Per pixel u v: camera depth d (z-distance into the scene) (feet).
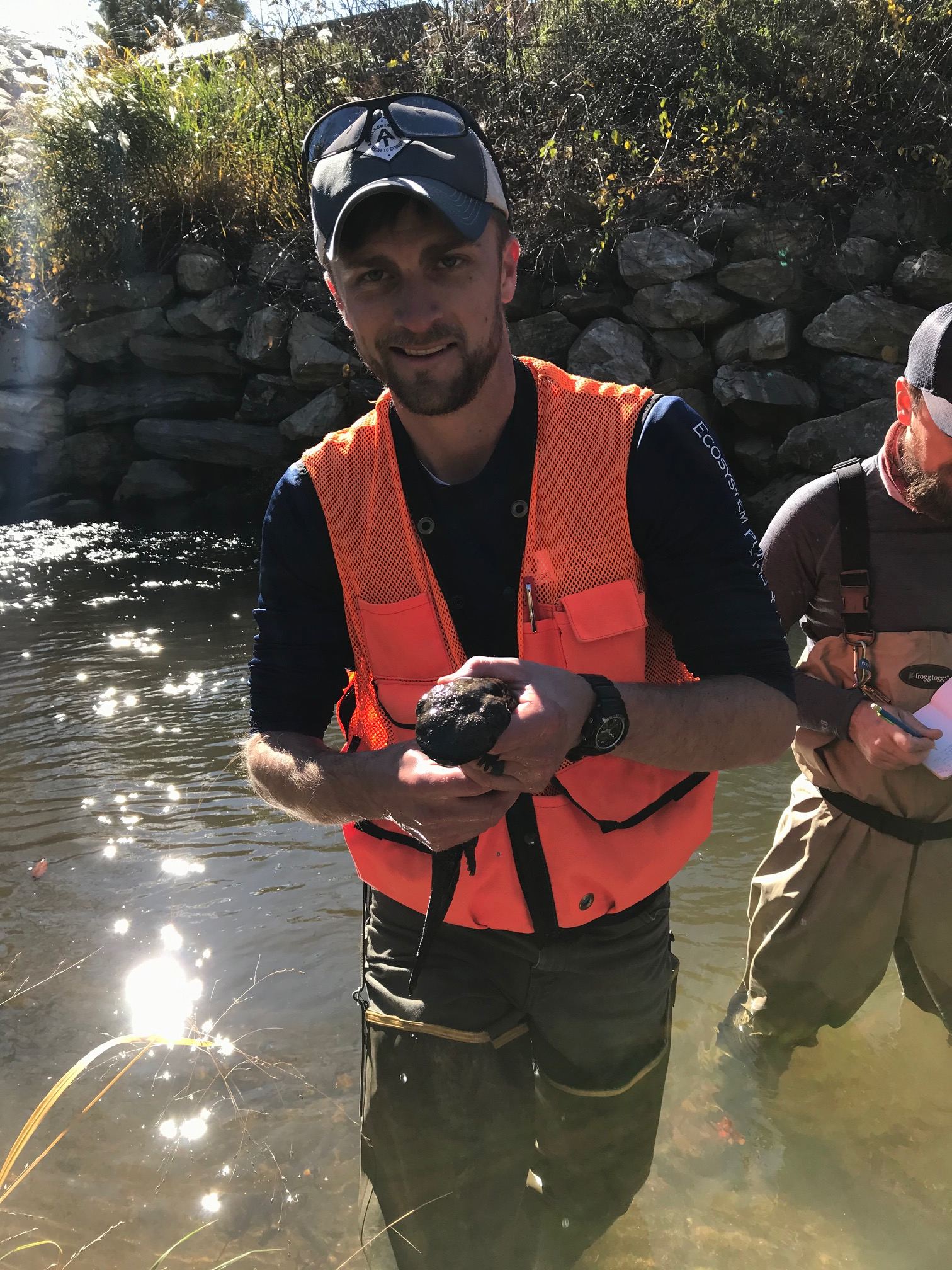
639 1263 6.83
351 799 5.33
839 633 7.89
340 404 29.63
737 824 12.82
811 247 24.95
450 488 5.57
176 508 31.86
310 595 5.95
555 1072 6.37
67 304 32.50
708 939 10.44
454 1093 5.89
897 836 7.81
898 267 24.32
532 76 30.53
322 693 6.07
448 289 5.08
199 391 31.50
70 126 33.40
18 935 10.79
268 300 30.78
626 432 5.43
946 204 24.89
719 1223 7.15
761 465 24.95
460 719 4.63
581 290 26.76
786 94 27.40
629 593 5.50
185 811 13.48
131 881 11.80
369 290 5.16
